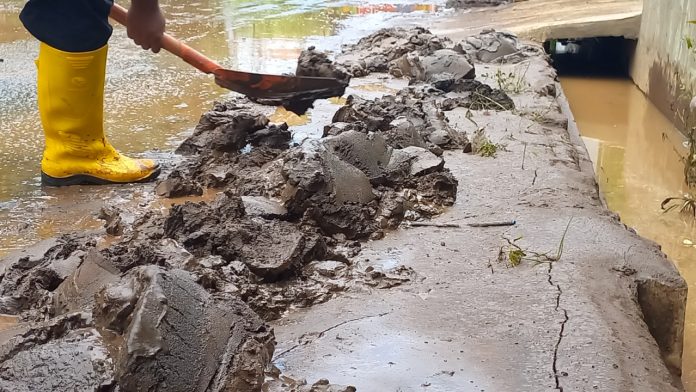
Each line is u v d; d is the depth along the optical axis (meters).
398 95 3.83
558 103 4.02
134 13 2.99
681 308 2.44
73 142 2.97
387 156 2.91
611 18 5.39
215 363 1.98
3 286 2.34
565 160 3.16
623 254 2.49
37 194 2.93
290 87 3.15
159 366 1.90
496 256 2.49
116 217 2.66
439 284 2.38
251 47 4.96
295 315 2.27
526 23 5.66
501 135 3.38
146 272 2.03
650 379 2.08
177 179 2.92
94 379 1.89
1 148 3.30
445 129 3.32
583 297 2.30
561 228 2.62
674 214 3.52
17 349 2.02
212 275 2.26
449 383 2.05
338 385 2.01
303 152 2.70
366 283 2.38
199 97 3.91
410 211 2.73
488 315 2.25
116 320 1.99
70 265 2.37
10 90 3.97
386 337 2.18
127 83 4.11
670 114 4.59
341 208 2.61
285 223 2.55
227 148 3.16
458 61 4.15
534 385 2.04
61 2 2.87
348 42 5.17
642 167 4.01
